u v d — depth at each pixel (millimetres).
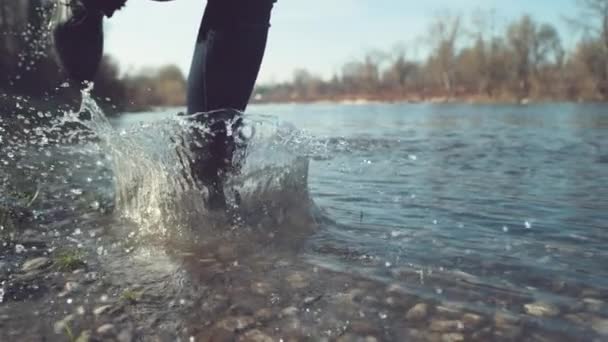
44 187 3082
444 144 6438
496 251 2004
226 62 2145
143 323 1440
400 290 1639
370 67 77812
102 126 2551
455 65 62781
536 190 3209
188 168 2332
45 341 1339
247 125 2367
